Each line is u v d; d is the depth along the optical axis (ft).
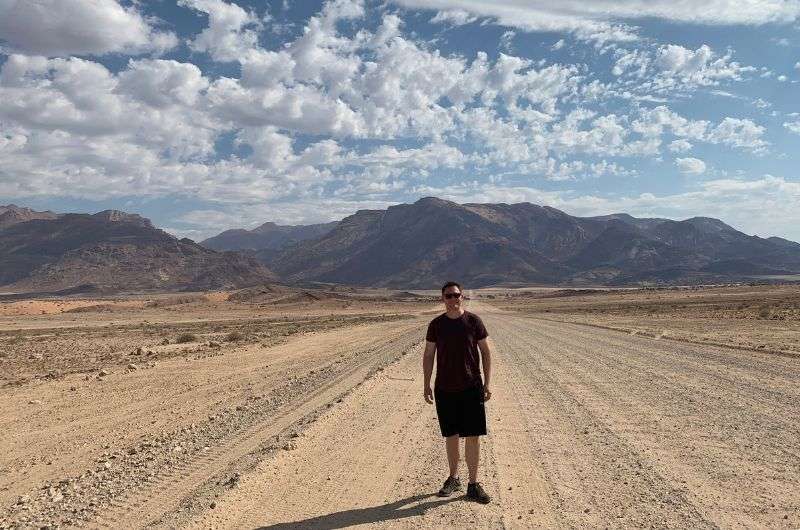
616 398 40.42
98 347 110.93
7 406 46.93
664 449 27.02
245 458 27.30
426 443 29.53
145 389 54.29
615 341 88.48
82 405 46.75
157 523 19.39
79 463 29.48
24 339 138.62
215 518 19.57
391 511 20.03
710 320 139.95
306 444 29.53
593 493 21.35
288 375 61.62
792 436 28.71
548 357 68.13
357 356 79.46
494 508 20.12
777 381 45.55
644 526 18.17
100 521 20.11
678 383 45.93
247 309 386.73
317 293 512.22
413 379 53.26
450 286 22.11
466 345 21.74
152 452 30.04
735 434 29.35
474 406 21.58
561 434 30.58
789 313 147.64
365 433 31.89
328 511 20.12
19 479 27.27
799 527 17.85
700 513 19.08
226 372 65.77
